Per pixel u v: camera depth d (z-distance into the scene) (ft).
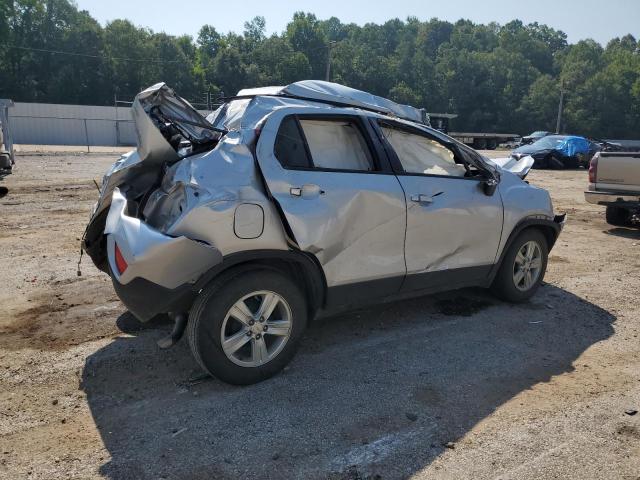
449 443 10.13
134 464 9.49
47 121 134.31
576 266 22.93
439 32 464.24
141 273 10.87
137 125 12.84
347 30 469.57
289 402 11.53
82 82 240.94
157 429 10.53
